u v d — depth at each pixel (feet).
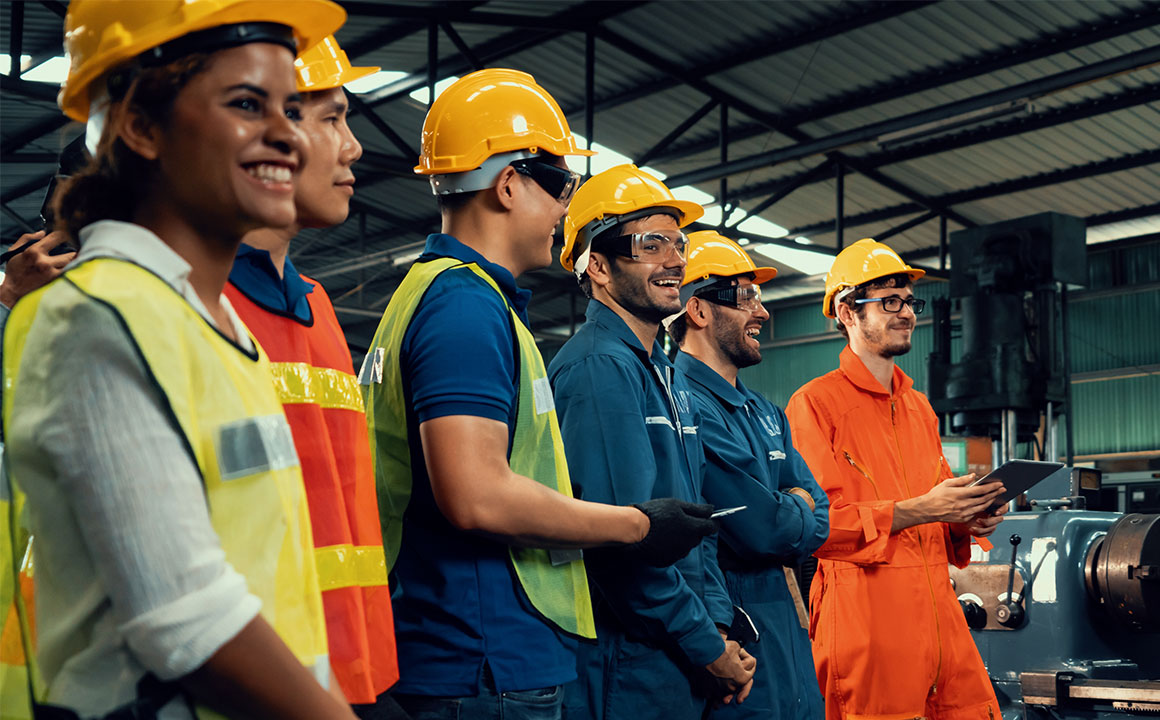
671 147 46.06
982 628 13.35
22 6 30.66
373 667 5.03
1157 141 39.37
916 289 53.52
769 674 9.00
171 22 3.22
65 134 4.15
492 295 5.92
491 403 5.49
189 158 3.26
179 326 3.08
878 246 12.44
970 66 37.04
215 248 3.43
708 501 9.20
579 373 7.77
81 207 3.36
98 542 2.81
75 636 2.94
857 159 44.29
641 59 40.04
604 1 37.73
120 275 3.02
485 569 5.73
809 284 56.95
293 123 3.42
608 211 8.40
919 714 11.11
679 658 7.72
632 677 7.59
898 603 11.16
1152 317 49.49
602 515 6.09
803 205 48.91
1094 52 34.76
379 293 62.80
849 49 37.52
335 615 4.66
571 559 6.09
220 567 2.91
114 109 3.29
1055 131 39.83
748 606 9.22
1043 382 20.47
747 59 39.01
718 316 10.23
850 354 12.10
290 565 3.31
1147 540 12.30
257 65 3.30
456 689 5.56
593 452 7.50
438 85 42.47
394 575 5.85
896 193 46.47
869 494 11.57
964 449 19.86
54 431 2.84
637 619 7.48
